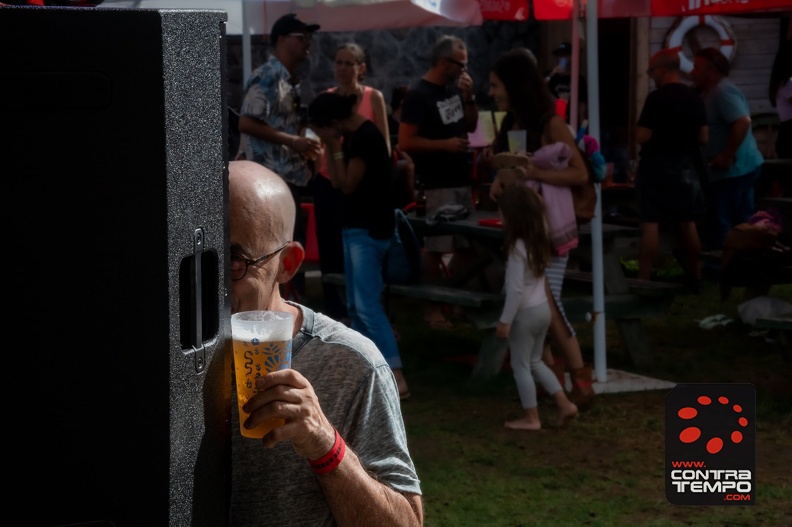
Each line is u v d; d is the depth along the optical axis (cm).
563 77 1272
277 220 198
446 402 690
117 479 147
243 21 834
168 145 143
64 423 146
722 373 760
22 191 142
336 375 201
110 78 141
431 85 895
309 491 198
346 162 668
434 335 891
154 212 144
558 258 658
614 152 1453
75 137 142
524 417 639
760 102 1435
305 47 781
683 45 1438
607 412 666
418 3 906
